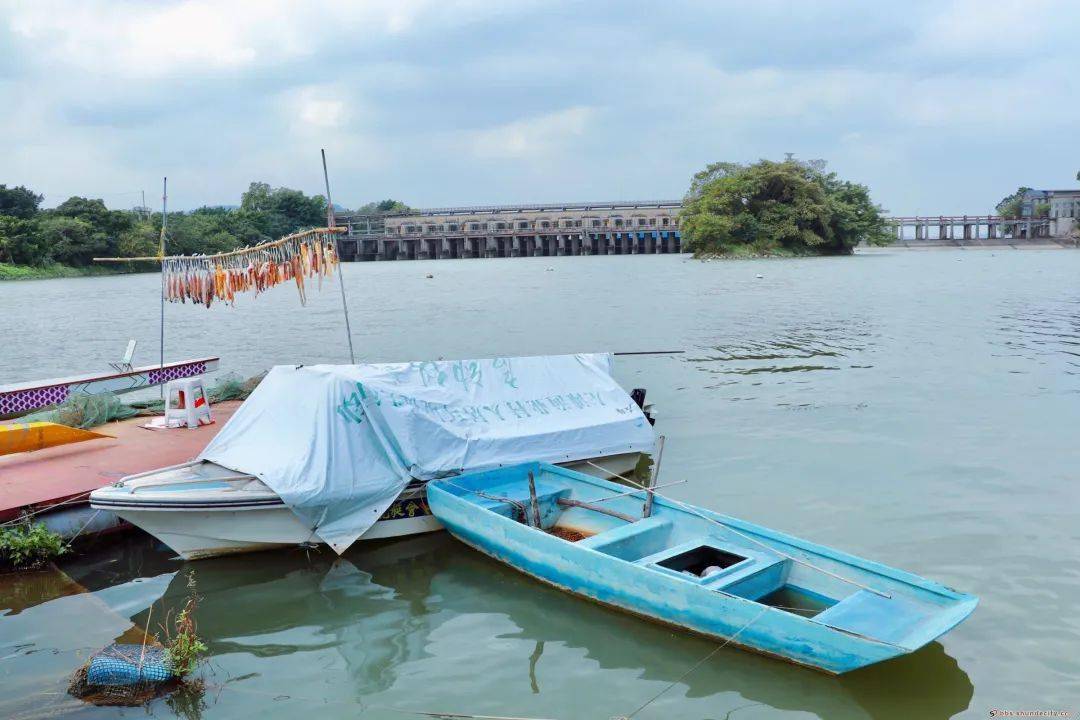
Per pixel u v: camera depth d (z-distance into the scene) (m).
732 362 26.17
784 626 8.58
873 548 11.55
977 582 10.50
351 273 99.06
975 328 33.06
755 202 115.88
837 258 109.44
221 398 19.11
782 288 56.34
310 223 151.88
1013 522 12.36
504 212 163.38
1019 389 21.12
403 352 30.30
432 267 112.38
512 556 11.23
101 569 11.61
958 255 116.62
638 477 14.88
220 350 32.03
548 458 13.91
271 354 30.73
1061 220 159.88
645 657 9.12
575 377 15.38
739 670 8.79
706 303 46.25
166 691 8.52
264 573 11.50
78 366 29.34
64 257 99.81
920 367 24.50
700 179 126.69
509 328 36.25
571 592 10.62
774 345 29.55
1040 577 10.59
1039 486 13.87
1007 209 176.88
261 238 129.38
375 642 9.56
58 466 13.50
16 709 8.12
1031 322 34.72
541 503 12.45
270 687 8.62
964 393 20.81
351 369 13.10
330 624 10.02
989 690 8.34
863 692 8.34
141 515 11.28
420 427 12.91
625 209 158.88
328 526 11.95
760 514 12.90
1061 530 12.03
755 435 17.33
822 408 19.55
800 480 14.45
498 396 14.35
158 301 58.16
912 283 59.44
